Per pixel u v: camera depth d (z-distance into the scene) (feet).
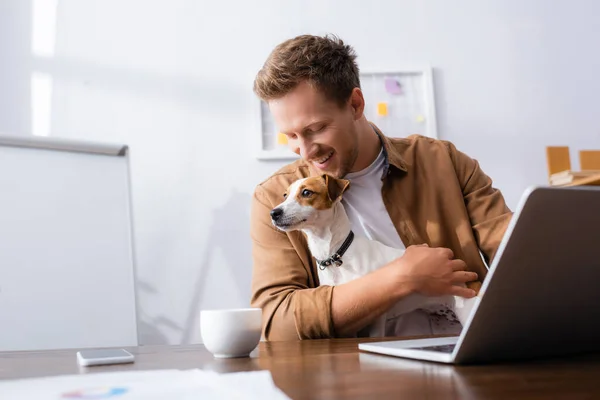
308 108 3.42
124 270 6.22
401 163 4.08
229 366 1.82
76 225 6.12
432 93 7.16
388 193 4.07
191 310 6.72
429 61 7.29
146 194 6.83
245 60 7.13
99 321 5.97
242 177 6.97
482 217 4.09
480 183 4.25
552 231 1.43
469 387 1.30
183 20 7.11
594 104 7.45
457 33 7.37
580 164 6.97
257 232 4.05
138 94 6.95
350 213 4.13
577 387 1.28
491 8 7.45
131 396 1.29
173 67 7.04
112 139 6.86
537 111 7.34
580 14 7.52
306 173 4.30
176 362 2.01
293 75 3.35
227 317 2.14
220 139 7.00
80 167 6.30
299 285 3.67
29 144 6.11
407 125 7.12
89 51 6.94
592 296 1.65
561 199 1.38
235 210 6.92
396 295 3.18
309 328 3.15
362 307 3.14
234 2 7.20
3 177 5.91
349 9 7.29
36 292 5.79
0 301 5.63
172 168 6.91
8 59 6.74
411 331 3.95
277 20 7.22
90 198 6.25
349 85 3.61
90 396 1.30
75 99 6.84
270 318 3.36
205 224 6.87
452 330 3.98
